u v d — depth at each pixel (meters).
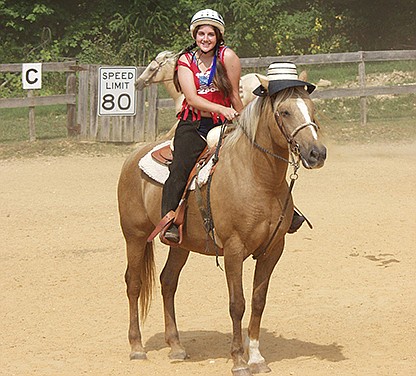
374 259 9.89
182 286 9.00
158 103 19.44
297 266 9.63
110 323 7.86
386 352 6.77
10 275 9.53
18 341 7.35
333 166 16.27
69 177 15.70
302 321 7.72
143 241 6.93
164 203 6.29
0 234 11.40
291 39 29.20
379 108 22.52
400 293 8.52
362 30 31.42
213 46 6.29
